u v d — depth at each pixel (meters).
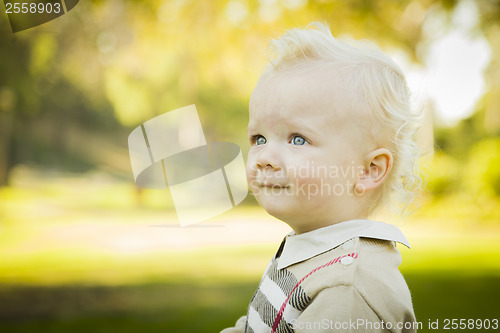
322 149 0.85
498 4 5.30
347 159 0.86
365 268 0.81
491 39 6.12
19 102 11.16
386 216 0.98
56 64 9.12
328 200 0.86
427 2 5.05
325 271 0.83
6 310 4.26
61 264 6.34
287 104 0.86
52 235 8.71
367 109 0.87
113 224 9.77
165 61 8.27
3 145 11.63
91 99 12.10
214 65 6.40
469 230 9.29
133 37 6.83
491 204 10.48
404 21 5.18
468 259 6.47
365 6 4.66
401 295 0.81
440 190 10.62
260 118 0.89
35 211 11.30
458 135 11.07
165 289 5.05
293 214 0.87
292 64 0.90
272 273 0.94
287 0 4.76
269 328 0.87
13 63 9.15
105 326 3.85
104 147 14.72
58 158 14.73
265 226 9.99
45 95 12.02
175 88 9.68
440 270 5.72
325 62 0.89
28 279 5.48
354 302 0.78
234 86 8.00
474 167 10.84
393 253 0.88
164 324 3.87
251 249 7.41
